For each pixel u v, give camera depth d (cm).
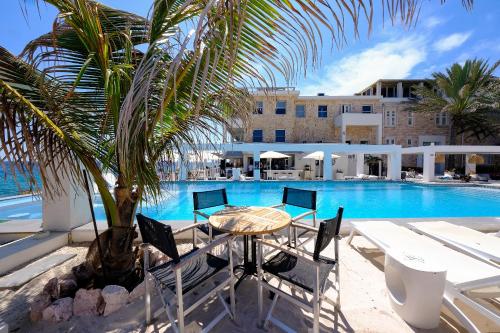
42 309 241
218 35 139
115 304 250
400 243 343
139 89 164
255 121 2080
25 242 379
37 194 233
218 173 1712
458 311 222
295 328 230
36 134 196
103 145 251
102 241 277
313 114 2131
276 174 1712
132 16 248
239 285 301
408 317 236
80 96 240
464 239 354
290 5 136
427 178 1448
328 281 296
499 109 2000
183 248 412
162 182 297
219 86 232
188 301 271
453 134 2123
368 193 1227
